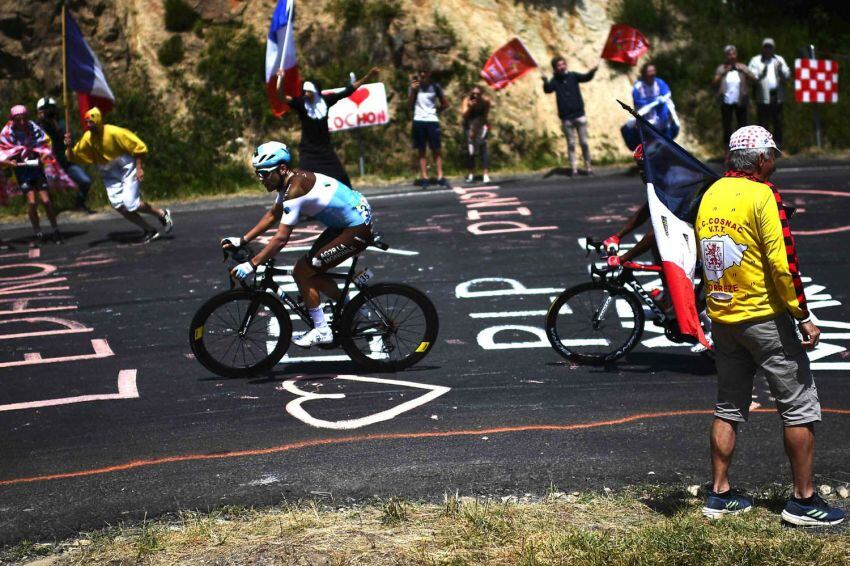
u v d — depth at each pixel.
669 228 5.49
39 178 13.37
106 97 14.82
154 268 11.47
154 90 18.72
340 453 5.82
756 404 6.47
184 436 6.23
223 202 16.38
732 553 4.08
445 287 9.97
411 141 18.67
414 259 11.20
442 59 19.19
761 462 5.51
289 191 6.95
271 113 18.59
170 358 8.05
